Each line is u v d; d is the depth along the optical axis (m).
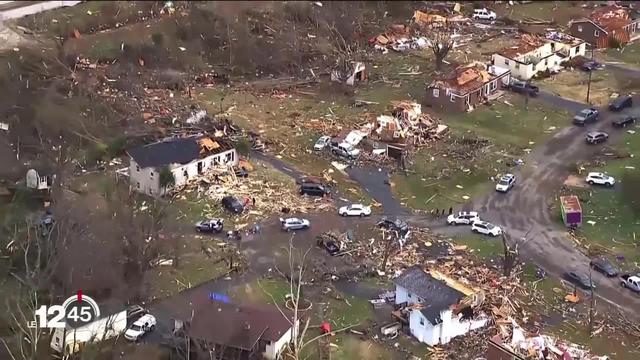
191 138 81.50
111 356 54.03
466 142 86.12
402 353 55.91
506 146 85.50
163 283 63.38
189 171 78.00
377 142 85.38
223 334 53.53
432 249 68.38
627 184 77.75
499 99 96.38
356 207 73.31
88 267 60.69
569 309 60.78
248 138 86.50
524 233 70.56
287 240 69.25
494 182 78.88
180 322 56.81
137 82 98.00
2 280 61.78
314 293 62.34
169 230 69.31
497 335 57.31
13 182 75.75
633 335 57.81
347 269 65.44
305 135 88.25
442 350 56.34
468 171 80.69
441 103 94.19
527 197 76.19
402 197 76.81
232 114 92.75
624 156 82.88
